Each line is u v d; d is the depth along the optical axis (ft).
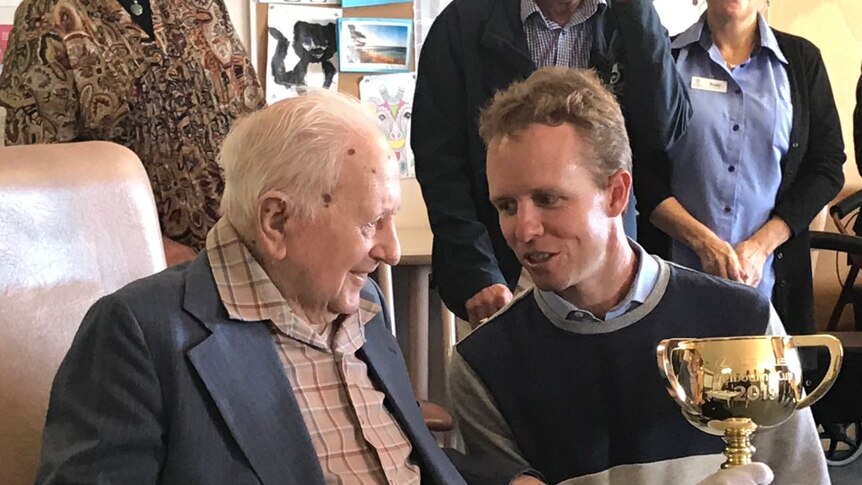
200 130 5.93
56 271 3.87
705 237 6.39
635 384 4.12
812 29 10.97
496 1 5.98
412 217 9.52
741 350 3.62
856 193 9.89
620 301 4.15
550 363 4.23
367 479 3.64
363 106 3.66
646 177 6.39
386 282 7.54
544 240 3.82
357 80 9.24
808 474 4.15
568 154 3.74
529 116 3.78
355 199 3.46
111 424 3.07
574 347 4.18
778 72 7.20
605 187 3.87
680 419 4.12
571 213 3.79
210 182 5.91
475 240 5.65
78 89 5.59
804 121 7.18
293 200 3.43
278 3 8.88
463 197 5.80
